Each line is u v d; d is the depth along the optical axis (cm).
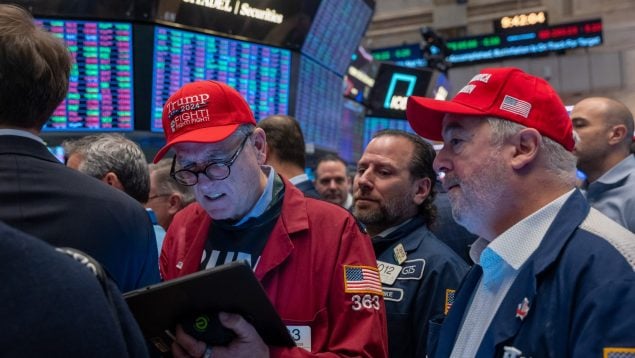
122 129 346
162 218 243
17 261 56
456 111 105
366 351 122
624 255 87
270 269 128
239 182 126
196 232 145
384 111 623
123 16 335
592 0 998
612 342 80
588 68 968
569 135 106
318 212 136
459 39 1020
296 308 127
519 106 104
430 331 124
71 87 336
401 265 179
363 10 478
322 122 466
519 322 91
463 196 108
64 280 57
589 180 264
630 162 251
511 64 1016
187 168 125
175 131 126
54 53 96
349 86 563
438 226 237
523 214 104
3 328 53
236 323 100
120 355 59
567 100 981
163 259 150
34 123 96
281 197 137
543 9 990
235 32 373
